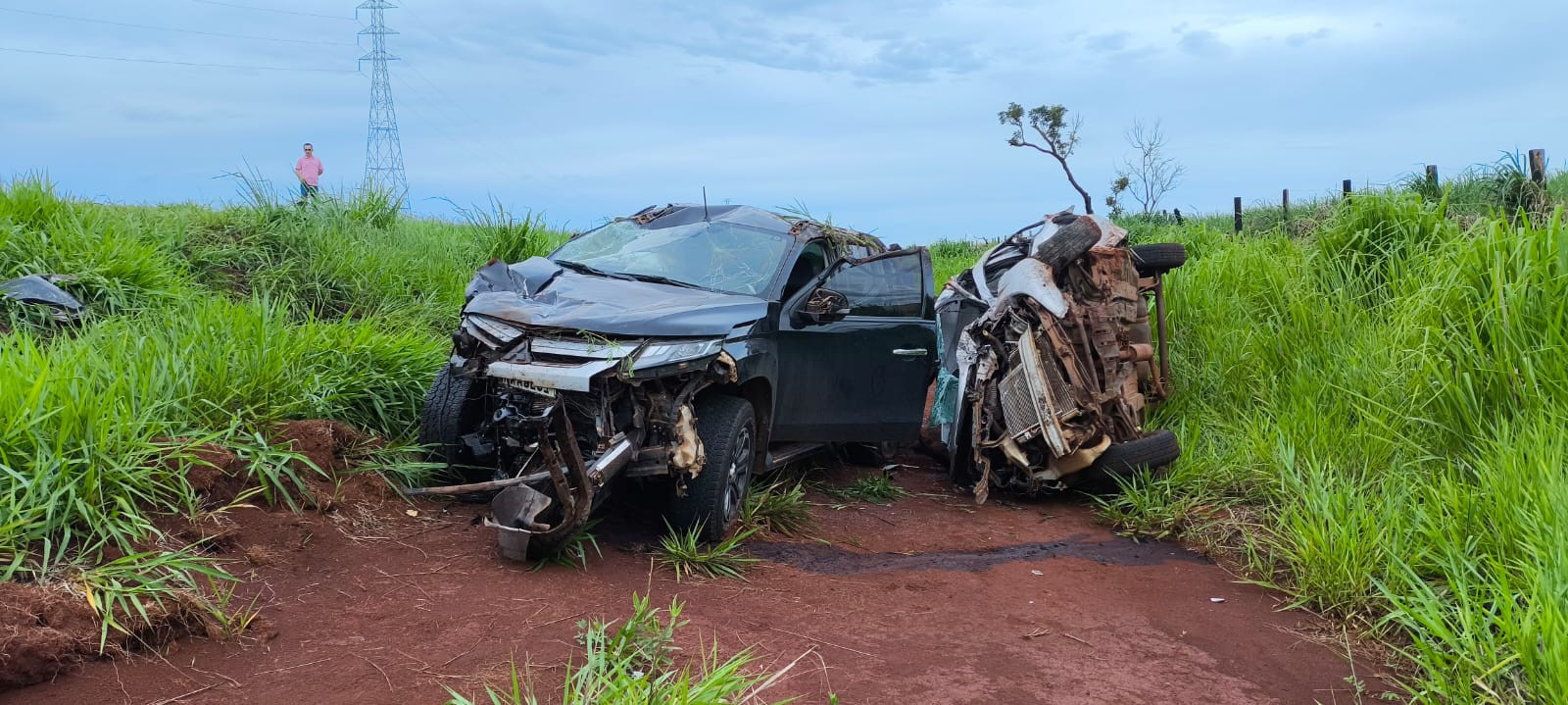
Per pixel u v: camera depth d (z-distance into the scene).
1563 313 6.61
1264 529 6.36
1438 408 6.80
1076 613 5.14
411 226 12.47
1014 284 7.39
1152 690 4.20
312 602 4.29
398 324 8.38
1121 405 7.47
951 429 7.84
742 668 4.03
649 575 5.11
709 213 7.29
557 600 4.59
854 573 5.60
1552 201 10.95
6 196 8.71
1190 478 7.23
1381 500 5.90
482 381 5.79
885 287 7.39
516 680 3.57
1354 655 4.71
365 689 3.58
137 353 5.40
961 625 4.84
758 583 5.20
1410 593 5.00
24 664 3.37
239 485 4.95
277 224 10.16
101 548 4.10
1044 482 7.60
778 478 7.43
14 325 6.62
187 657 3.69
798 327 6.37
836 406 6.85
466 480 5.95
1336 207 10.64
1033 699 4.02
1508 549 4.91
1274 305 9.42
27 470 4.23
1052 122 19.75
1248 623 5.11
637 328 5.37
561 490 4.86
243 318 6.29
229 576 4.22
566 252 7.05
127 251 8.17
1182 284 9.85
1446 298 7.28
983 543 6.48
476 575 4.80
